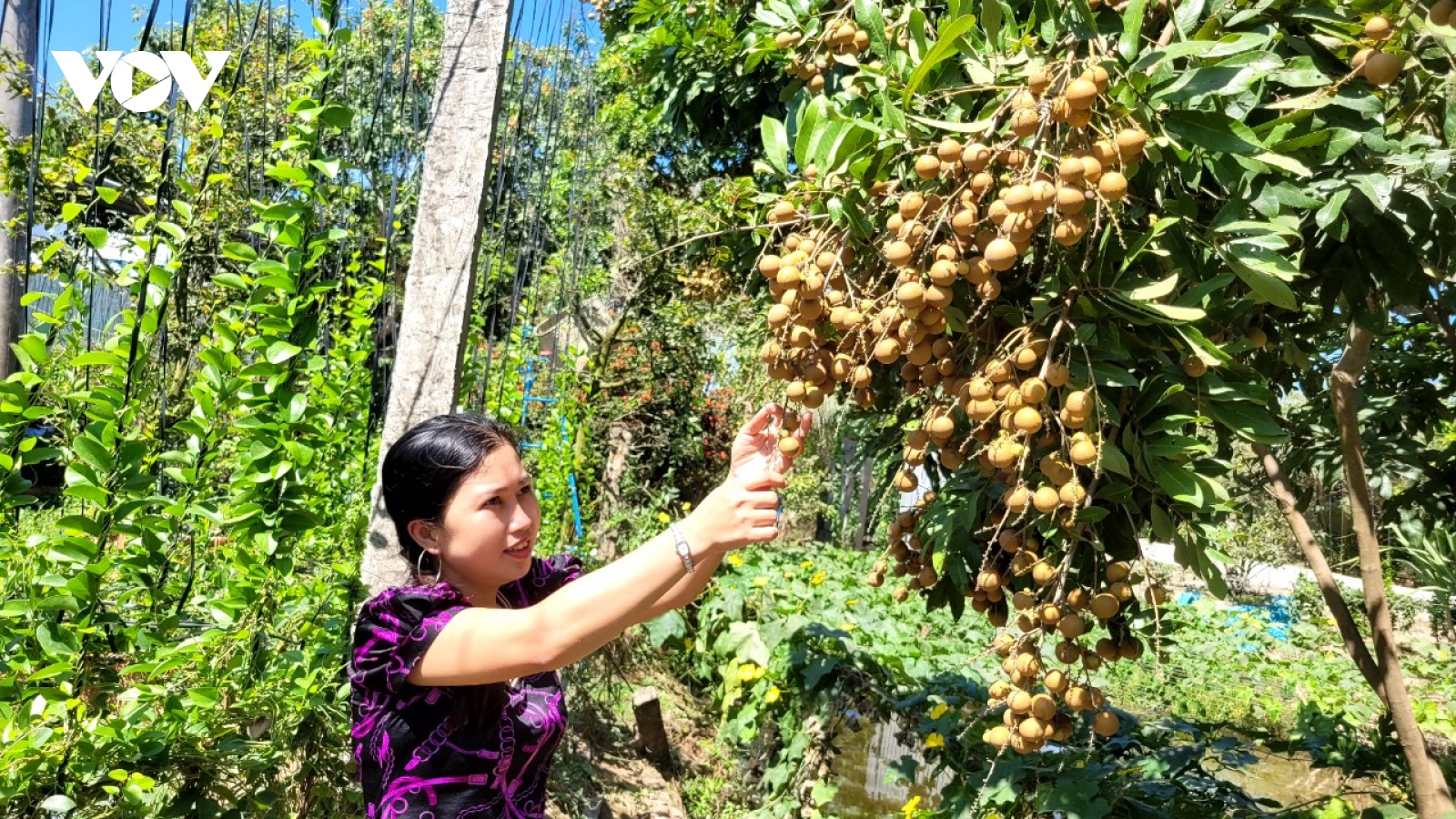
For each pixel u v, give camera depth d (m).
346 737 2.48
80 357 2.10
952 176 1.54
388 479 1.59
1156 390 1.57
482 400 3.93
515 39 3.40
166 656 2.16
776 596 6.07
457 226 2.82
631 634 6.18
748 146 5.26
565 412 7.05
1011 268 1.65
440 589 1.46
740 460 1.53
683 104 4.90
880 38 1.80
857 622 5.37
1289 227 1.43
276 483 2.37
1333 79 1.59
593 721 5.25
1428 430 3.26
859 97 1.96
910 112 1.64
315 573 3.18
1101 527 1.65
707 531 1.37
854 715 4.20
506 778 1.50
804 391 1.62
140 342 2.28
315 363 2.43
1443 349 3.38
